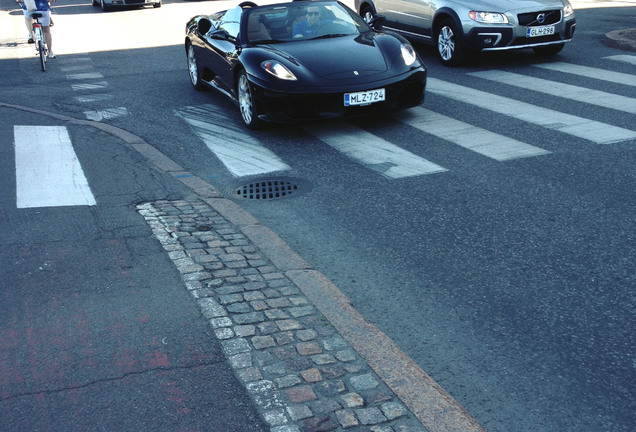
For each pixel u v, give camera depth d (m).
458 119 8.02
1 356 3.62
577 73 9.98
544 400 3.25
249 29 8.45
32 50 14.53
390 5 12.53
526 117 7.93
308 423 3.04
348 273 4.56
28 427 3.07
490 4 10.62
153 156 6.98
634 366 3.48
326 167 6.65
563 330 3.81
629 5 17.61
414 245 4.92
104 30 17.64
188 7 23.19
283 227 5.34
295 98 7.32
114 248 4.89
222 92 8.95
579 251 4.71
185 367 3.48
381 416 3.07
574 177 6.05
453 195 5.79
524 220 5.24
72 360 3.57
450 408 3.11
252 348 3.63
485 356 3.61
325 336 3.73
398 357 3.51
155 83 10.77
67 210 5.59
